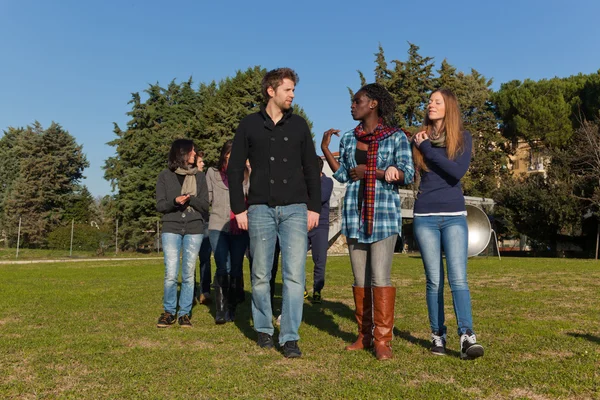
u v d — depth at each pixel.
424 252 3.89
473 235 13.52
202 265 6.88
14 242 42.44
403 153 3.89
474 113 41.81
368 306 4.00
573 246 32.09
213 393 2.84
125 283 9.65
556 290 7.89
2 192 55.34
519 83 43.09
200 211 5.26
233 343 4.20
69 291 8.10
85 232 28.34
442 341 3.81
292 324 3.74
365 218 3.87
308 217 4.01
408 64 39.62
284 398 2.75
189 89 40.16
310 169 4.04
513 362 3.46
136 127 38.94
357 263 4.02
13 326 4.96
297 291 3.80
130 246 33.50
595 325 4.88
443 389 2.86
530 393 2.81
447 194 3.84
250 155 4.03
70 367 3.40
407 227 34.56
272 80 3.99
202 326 5.07
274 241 4.00
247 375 3.20
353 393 2.81
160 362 3.54
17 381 3.07
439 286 3.85
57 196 46.16
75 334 4.57
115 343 4.16
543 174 32.22
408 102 39.25
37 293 7.79
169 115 39.12
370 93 4.01
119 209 37.28
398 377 3.12
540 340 4.18
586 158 28.67
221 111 34.72
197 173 5.35
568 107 37.00
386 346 3.67
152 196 36.44
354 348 3.96
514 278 10.05
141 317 5.55
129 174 36.62
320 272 6.77
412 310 5.83
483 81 44.31
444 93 3.86
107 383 3.04
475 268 13.31
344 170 4.17
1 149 59.00
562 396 2.75
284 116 4.00
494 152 41.41
